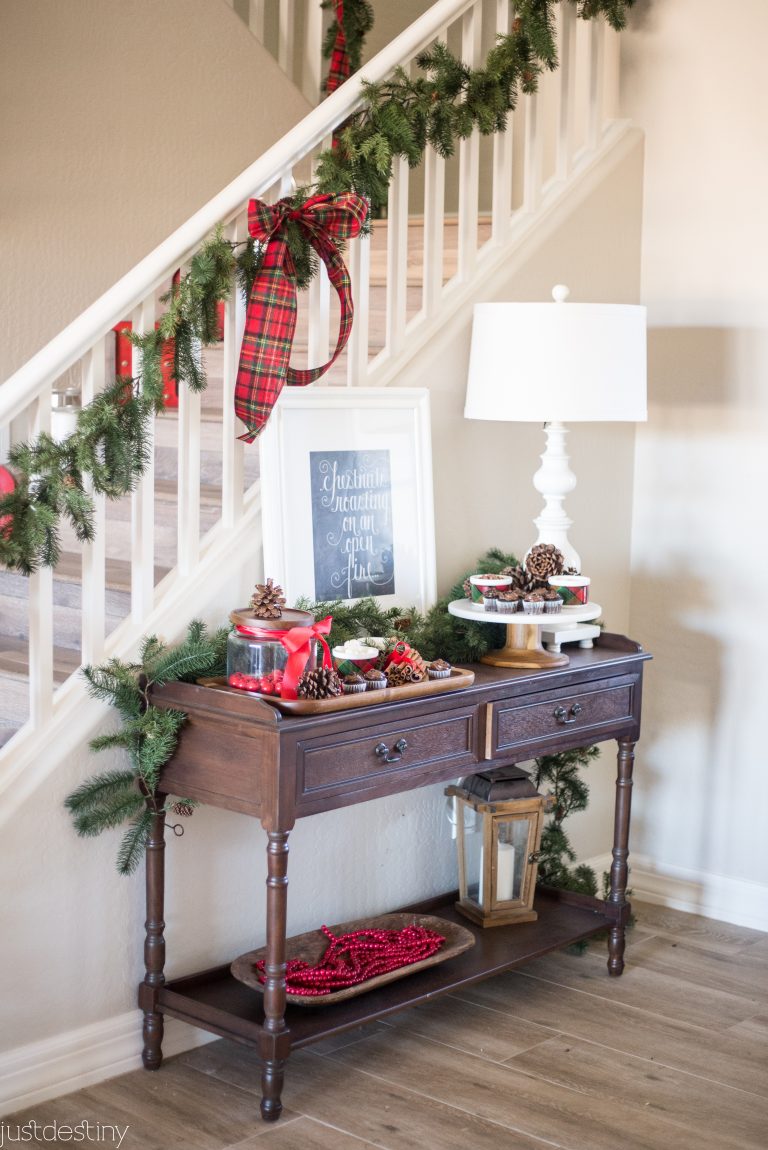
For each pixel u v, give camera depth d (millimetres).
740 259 3535
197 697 2445
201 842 2750
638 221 3689
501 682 2729
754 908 3611
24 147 3322
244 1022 2494
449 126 3031
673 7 3596
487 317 2975
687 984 3184
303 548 2793
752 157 3492
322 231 2715
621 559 3775
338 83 3869
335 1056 2748
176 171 3695
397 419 2990
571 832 3732
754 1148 2424
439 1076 2670
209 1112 2500
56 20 3361
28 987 2494
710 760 3693
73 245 3463
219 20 3766
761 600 3564
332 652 2639
